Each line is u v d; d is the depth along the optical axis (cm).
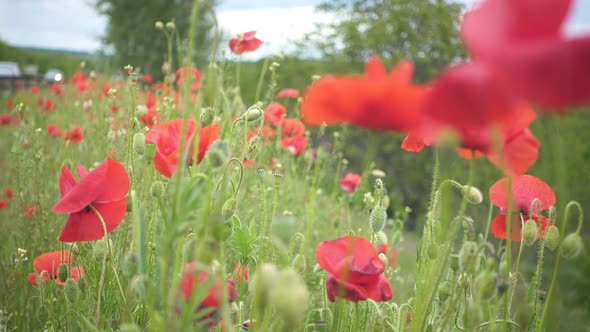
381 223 146
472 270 106
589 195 371
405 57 891
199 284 93
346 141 686
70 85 565
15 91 801
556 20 59
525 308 113
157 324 93
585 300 294
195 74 330
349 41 902
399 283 249
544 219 134
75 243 153
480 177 466
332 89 67
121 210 128
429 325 124
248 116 137
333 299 117
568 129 393
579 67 54
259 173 126
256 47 247
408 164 750
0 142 402
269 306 98
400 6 905
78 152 362
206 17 1559
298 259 132
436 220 128
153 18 1627
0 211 316
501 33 60
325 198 394
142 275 96
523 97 57
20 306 208
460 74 59
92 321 141
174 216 88
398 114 65
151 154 118
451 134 63
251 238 127
